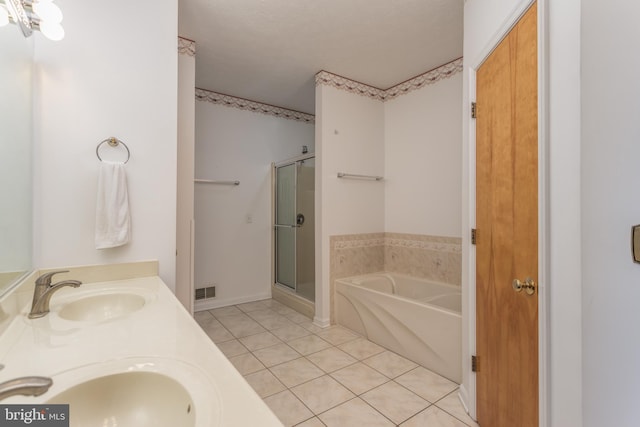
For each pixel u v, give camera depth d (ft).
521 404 3.91
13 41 3.81
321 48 8.32
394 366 7.13
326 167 9.61
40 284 3.69
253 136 12.26
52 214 4.76
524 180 3.81
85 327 3.19
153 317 3.46
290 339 8.62
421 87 9.86
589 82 2.72
